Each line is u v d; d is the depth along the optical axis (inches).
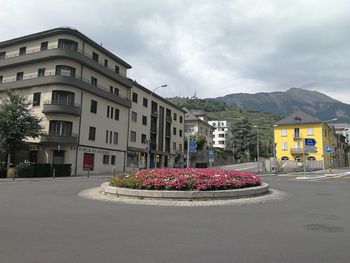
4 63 1674.5
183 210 412.8
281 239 262.5
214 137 5029.5
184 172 575.8
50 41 1631.4
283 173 1749.5
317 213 392.5
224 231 291.1
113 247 235.8
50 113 1521.9
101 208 422.0
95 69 1713.8
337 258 212.4
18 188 712.4
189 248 234.4
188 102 7509.8
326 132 3078.2
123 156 1967.3
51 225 309.9
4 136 1278.3
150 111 2305.6
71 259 207.2
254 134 4065.0
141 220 341.4
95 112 1716.3
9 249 228.4
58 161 1526.8
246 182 571.8
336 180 1120.2
